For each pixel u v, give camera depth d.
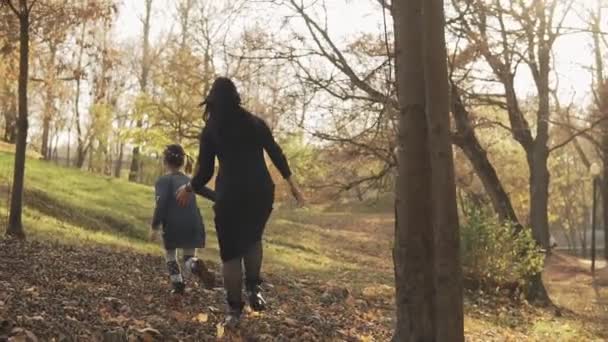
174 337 5.67
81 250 11.47
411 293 6.06
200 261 7.28
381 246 34.41
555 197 63.94
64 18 13.50
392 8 6.20
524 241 17.16
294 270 18.11
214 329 6.16
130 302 6.90
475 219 16.73
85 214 21.70
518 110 20.42
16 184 12.18
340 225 41.78
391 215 47.38
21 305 5.71
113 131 51.44
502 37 17.08
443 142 5.33
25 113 12.17
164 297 7.48
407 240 6.05
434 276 5.96
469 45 16.28
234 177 5.77
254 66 16.66
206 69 28.23
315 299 10.05
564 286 28.52
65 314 5.70
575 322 15.31
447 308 5.30
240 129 5.79
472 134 18.77
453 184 5.35
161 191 7.54
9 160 28.55
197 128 29.98
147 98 31.02
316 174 18.62
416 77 5.98
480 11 14.75
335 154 17.31
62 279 7.65
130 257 11.12
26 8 12.16
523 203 46.22
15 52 14.86
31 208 19.77
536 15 17.22
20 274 7.54
